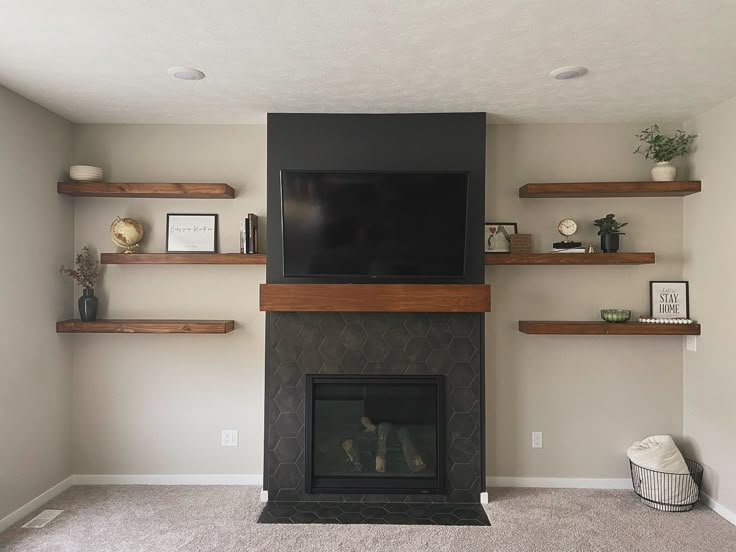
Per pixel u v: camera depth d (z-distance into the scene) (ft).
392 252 12.19
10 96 11.25
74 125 13.64
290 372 12.60
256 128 13.73
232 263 12.96
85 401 13.64
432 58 9.47
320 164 12.69
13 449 11.39
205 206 13.73
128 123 13.65
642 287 13.48
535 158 13.57
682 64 9.70
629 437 13.48
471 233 12.60
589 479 13.47
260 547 10.36
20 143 11.59
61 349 13.15
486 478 13.44
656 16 7.89
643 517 11.74
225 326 12.94
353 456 12.64
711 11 7.73
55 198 12.85
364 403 12.69
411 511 12.05
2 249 11.06
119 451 13.67
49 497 12.60
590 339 13.53
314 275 12.30
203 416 13.69
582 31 8.39
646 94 11.36
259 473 13.67
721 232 12.01
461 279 12.49
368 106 12.19
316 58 9.49
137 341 13.66
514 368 13.53
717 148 12.13
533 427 13.55
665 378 13.47
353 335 12.59
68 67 9.95
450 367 12.55
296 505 12.35
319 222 12.07
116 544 10.43
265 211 13.69
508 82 10.65
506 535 10.89
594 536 10.84
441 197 11.96
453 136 12.65
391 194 11.96
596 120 13.24
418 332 12.60
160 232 13.73
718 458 12.08
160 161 13.70
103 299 13.69
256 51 9.20
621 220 13.53
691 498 12.05
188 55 9.38
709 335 12.42
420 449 12.69
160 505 12.30
